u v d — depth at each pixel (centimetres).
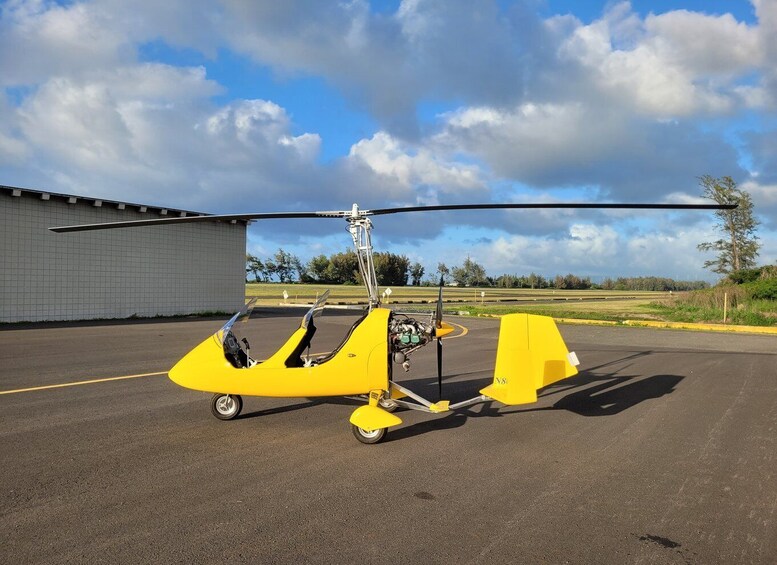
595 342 1394
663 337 1528
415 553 317
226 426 581
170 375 587
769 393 761
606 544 330
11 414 611
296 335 589
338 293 5144
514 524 356
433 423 605
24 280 1711
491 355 1121
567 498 399
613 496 403
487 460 482
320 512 372
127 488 411
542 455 496
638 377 882
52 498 390
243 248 2409
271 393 568
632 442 536
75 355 1038
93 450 497
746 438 550
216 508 377
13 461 465
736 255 3950
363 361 550
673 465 471
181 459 478
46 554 312
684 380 856
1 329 1519
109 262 1928
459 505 385
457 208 533
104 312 1914
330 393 561
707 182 4006
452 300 4350
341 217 560
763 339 1498
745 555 318
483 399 579
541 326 565
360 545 326
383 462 475
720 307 2519
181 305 2156
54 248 1781
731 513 375
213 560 307
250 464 467
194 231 2203
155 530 343
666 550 323
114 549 318
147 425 579
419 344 571
